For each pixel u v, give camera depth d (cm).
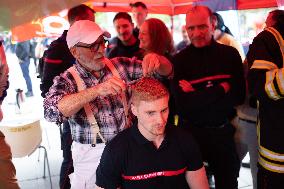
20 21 172
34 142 303
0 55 199
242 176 349
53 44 270
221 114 218
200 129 222
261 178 183
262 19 388
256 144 250
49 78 266
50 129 532
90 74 169
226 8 430
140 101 130
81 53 162
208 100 212
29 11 169
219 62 223
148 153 139
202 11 220
